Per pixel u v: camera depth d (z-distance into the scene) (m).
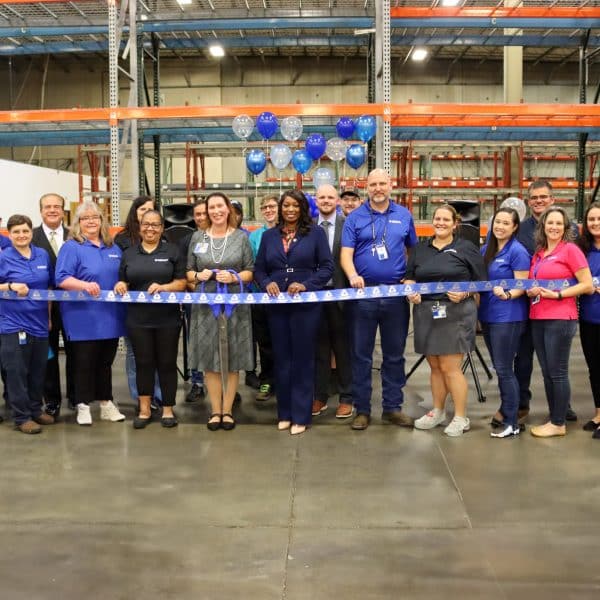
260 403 4.87
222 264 4.00
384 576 2.25
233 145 8.61
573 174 14.80
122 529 2.64
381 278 3.97
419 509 2.82
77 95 16.02
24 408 4.09
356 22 6.57
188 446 3.76
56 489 3.10
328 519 2.72
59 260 4.06
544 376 3.93
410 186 9.52
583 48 7.59
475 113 5.49
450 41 7.54
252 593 2.15
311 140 6.01
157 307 4.08
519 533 2.59
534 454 3.58
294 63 15.73
